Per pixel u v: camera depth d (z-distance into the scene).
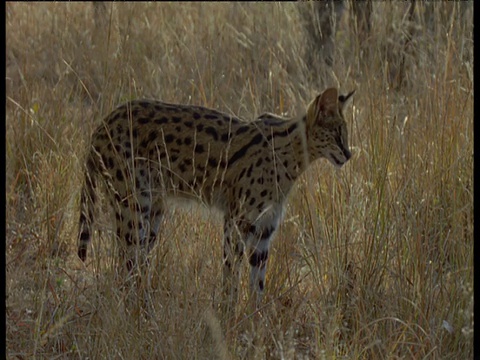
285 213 11.51
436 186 11.43
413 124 12.44
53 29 18.22
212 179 11.02
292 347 9.48
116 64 13.82
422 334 9.88
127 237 10.96
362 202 11.28
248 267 11.03
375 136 11.83
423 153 11.73
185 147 11.01
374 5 14.97
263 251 10.99
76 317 10.24
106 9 19.80
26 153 13.65
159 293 10.00
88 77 16.14
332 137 10.86
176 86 14.98
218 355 9.35
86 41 17.89
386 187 11.26
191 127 11.05
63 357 9.73
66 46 17.55
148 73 15.70
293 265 11.20
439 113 12.04
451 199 11.21
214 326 9.41
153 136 11.04
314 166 11.90
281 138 10.93
